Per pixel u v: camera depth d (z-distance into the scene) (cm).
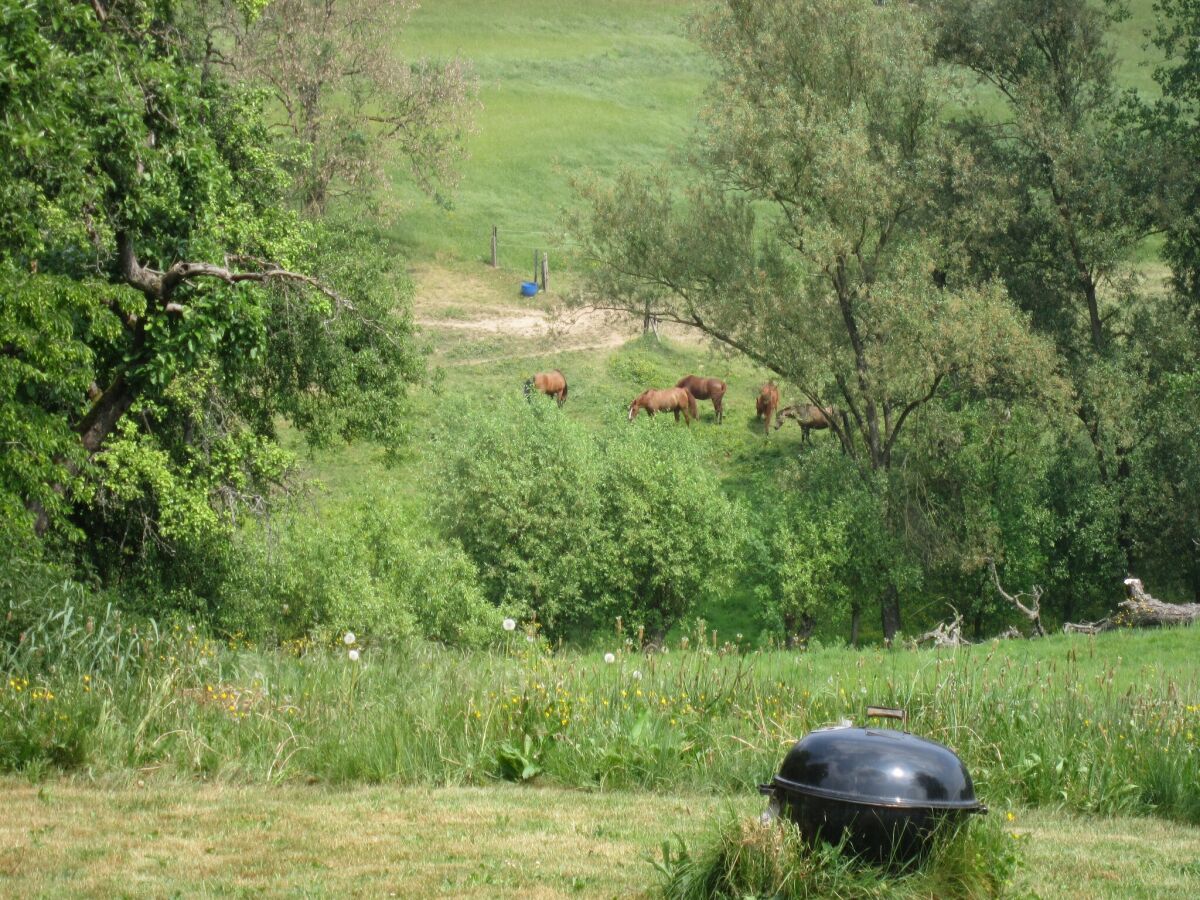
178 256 1886
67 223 1684
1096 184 3822
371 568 2852
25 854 870
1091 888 871
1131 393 3638
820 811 781
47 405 1944
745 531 3503
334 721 1246
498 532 3306
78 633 1380
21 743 1134
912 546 3644
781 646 3338
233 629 2364
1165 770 1200
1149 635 2612
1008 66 4150
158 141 1850
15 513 1563
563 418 3550
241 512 2486
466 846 927
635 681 1388
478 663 1594
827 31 3788
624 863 885
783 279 3881
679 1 11138
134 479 2089
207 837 935
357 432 2786
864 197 3547
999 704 1361
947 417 3744
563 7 10769
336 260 2659
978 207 3731
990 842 827
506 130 7944
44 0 1644
